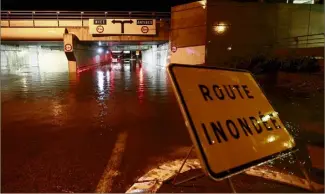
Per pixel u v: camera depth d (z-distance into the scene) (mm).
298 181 3553
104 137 5719
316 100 9195
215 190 3322
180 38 23203
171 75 2615
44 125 6699
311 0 23906
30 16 27828
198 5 21453
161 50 30812
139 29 24719
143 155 4660
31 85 15102
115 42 27781
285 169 3934
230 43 21469
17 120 7203
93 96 11227
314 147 4848
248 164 2695
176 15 23141
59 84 15500
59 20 24906
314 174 3773
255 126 3012
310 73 12602
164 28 25109
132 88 13672
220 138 2627
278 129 3244
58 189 3475
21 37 24891
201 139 2494
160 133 6000
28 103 9672
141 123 6875
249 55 21078
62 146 5137
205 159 2432
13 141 5445
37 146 5141
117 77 19797
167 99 10461
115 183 3629
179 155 4656
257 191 3287
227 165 2545
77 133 6012
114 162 4352
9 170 4051
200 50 21797
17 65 29000
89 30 24688
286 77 13219
